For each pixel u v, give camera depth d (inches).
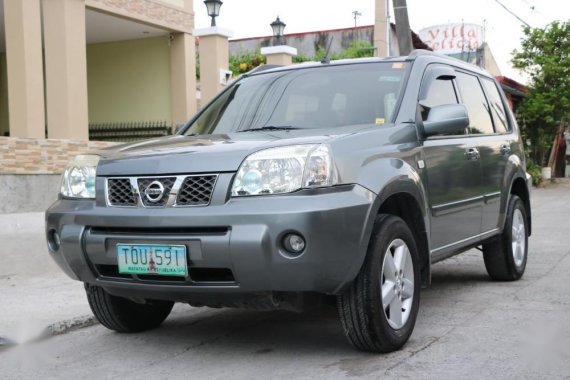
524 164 264.7
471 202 209.8
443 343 169.8
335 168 146.2
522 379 142.5
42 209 314.0
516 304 213.9
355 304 152.6
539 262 299.1
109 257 155.9
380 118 181.6
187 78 517.7
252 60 717.3
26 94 363.6
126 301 186.5
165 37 523.2
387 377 144.2
